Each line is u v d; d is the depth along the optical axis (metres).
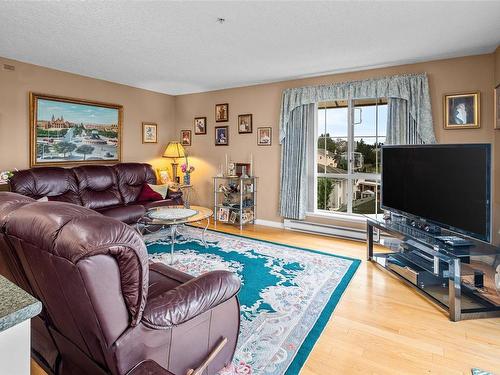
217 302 1.42
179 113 5.90
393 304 2.35
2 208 1.22
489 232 2.13
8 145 3.70
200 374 1.39
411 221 2.99
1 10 2.45
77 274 0.91
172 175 5.89
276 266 3.10
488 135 3.35
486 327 2.05
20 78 3.77
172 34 2.92
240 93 5.12
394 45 3.18
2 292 0.77
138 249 1.02
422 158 2.69
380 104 4.02
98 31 2.85
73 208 1.09
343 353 1.78
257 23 2.68
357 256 3.44
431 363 1.70
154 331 1.15
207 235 4.31
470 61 3.43
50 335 1.38
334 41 3.08
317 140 4.53
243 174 4.87
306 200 4.58
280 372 1.61
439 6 2.37
